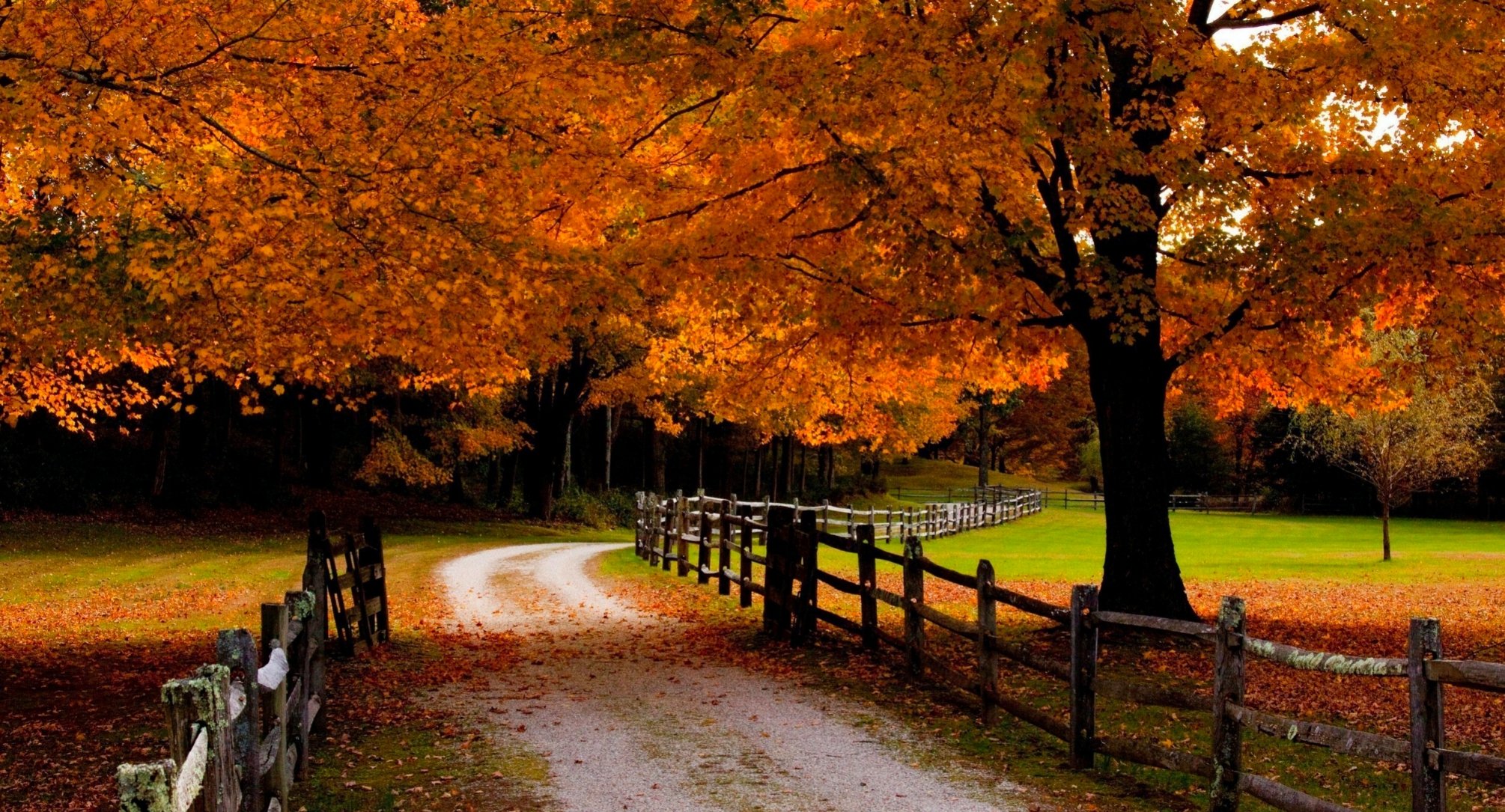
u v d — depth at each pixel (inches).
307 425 1708.9
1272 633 522.0
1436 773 185.9
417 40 356.2
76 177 328.8
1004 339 457.7
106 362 501.7
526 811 252.8
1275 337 468.8
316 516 421.7
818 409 606.5
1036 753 305.0
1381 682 400.5
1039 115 379.2
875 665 430.3
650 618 587.2
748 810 253.0
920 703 368.2
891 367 564.1
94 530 1043.9
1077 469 3454.7
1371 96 416.5
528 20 407.8
